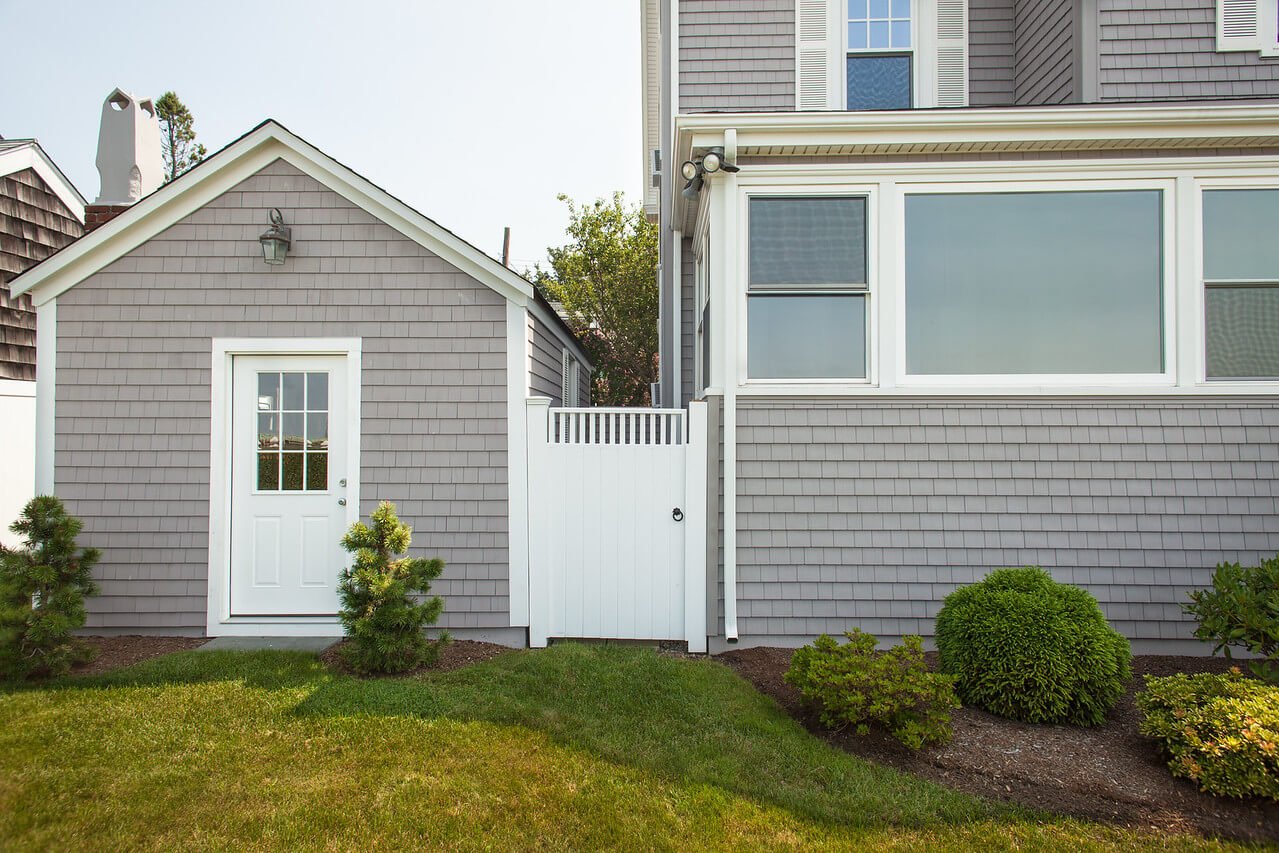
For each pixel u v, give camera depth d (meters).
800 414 5.51
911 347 5.51
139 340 5.74
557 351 7.79
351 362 5.75
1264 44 5.86
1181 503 5.37
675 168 6.50
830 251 5.54
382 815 3.16
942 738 3.76
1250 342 5.40
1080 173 5.39
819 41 7.22
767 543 5.50
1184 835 3.07
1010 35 7.16
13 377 7.78
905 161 5.48
